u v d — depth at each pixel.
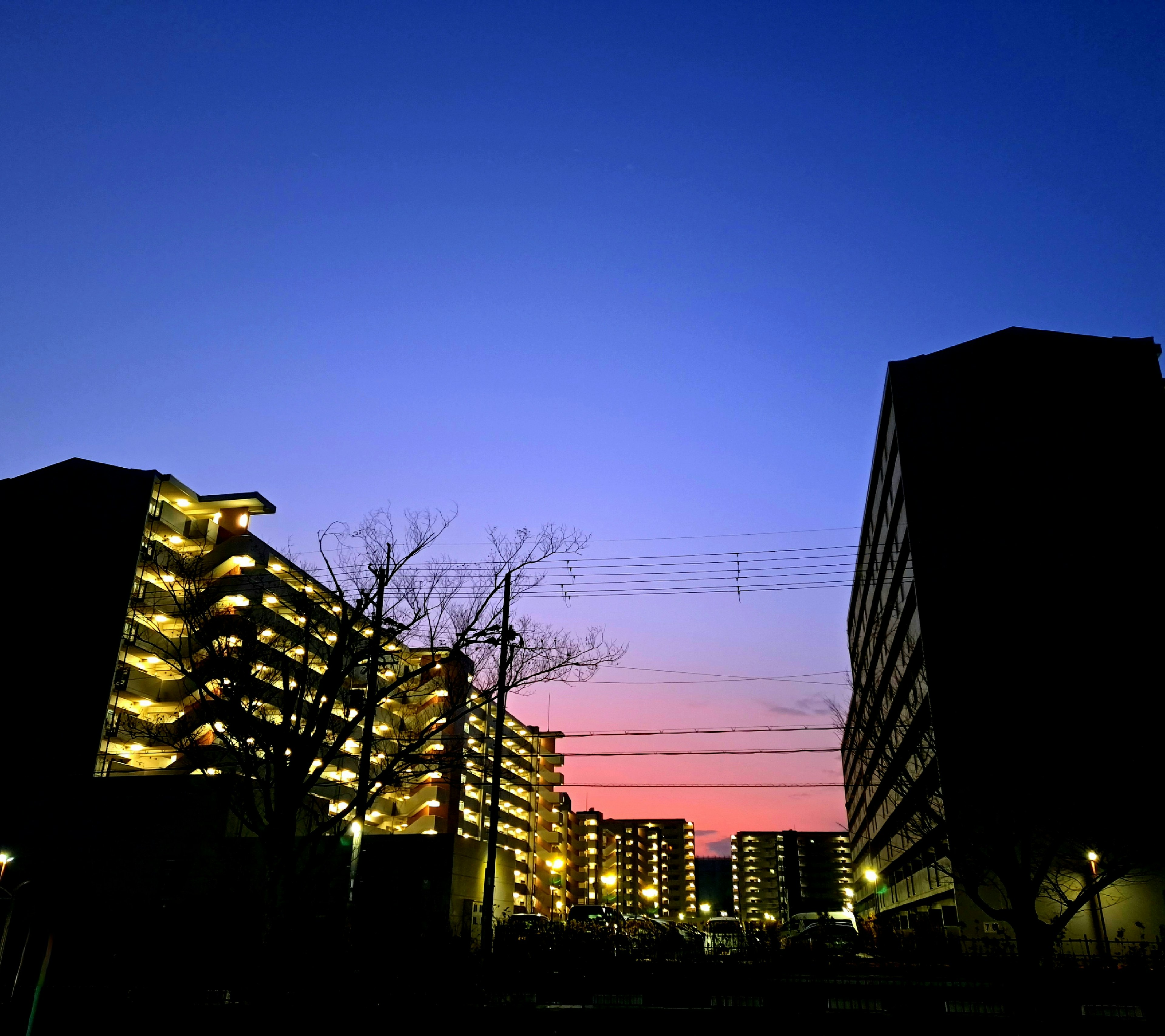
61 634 51.81
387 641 23.75
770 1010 16.88
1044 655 35.31
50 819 40.84
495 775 26.59
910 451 39.94
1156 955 22.45
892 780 44.22
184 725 34.22
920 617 36.91
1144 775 31.52
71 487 56.69
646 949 25.62
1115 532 37.00
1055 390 39.88
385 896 37.34
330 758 22.30
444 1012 16.73
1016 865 26.45
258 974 19.69
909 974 22.59
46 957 11.53
